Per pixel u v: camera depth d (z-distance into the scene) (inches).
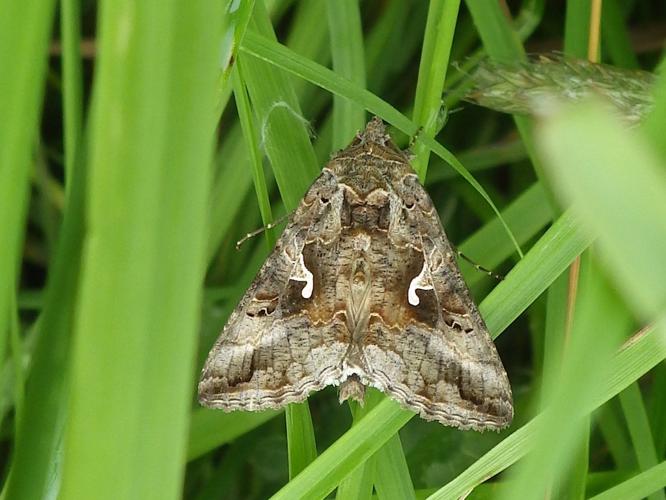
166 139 2.5
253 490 5.2
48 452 3.8
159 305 2.7
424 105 4.4
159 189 2.5
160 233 2.6
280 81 4.4
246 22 3.9
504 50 4.9
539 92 4.1
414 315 4.4
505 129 5.8
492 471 3.9
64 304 3.8
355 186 4.5
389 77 5.7
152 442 2.8
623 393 4.5
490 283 5.3
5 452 5.2
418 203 4.5
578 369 2.5
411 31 5.7
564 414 2.6
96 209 2.5
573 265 4.3
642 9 5.8
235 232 5.4
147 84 2.4
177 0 2.4
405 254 4.5
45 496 3.8
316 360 4.3
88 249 2.5
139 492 2.9
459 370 4.3
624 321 2.5
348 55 4.8
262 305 4.4
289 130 4.5
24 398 3.9
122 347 2.7
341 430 5.2
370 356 4.3
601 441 5.1
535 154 4.8
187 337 2.7
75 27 4.2
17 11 2.7
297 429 4.3
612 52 5.3
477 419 4.3
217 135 5.5
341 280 4.4
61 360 3.8
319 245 4.4
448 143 5.8
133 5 2.3
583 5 4.8
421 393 4.3
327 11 4.7
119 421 2.8
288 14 5.7
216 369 4.3
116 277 2.6
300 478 4.0
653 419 4.7
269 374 4.3
